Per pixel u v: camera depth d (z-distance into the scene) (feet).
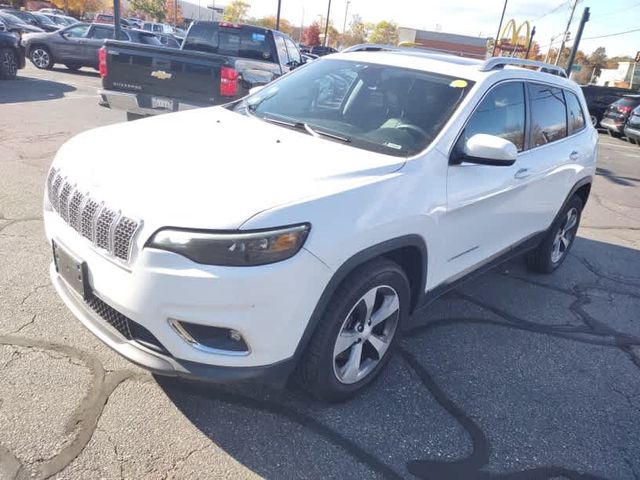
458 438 9.50
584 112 17.71
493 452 9.29
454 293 15.44
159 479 7.86
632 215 27.35
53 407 8.91
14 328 10.82
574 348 13.17
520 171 13.14
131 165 8.92
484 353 12.38
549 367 12.18
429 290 11.16
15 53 45.80
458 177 10.87
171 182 8.36
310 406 9.76
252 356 8.05
